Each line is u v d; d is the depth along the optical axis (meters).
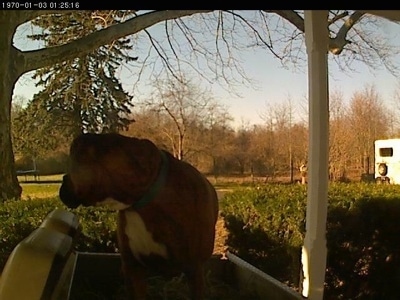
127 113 21.89
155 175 2.06
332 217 5.02
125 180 1.99
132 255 2.24
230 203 6.63
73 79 12.01
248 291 3.57
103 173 1.95
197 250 2.21
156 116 23.89
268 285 3.16
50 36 11.30
